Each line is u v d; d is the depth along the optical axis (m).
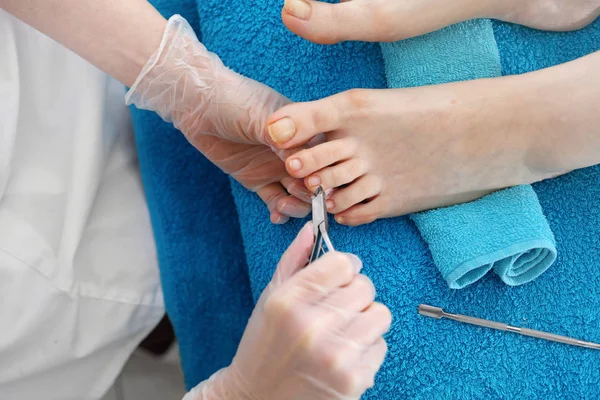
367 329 0.57
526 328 0.68
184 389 0.81
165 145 0.75
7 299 0.64
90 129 0.69
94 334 0.69
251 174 0.70
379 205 0.68
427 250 0.69
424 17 0.67
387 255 0.69
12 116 0.64
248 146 0.69
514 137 0.65
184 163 0.76
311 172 0.66
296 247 0.60
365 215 0.68
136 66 0.66
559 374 0.68
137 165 0.76
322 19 0.67
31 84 0.66
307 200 0.69
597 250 0.69
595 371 0.68
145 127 0.75
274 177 0.70
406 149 0.66
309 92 0.71
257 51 0.72
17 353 0.66
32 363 0.67
